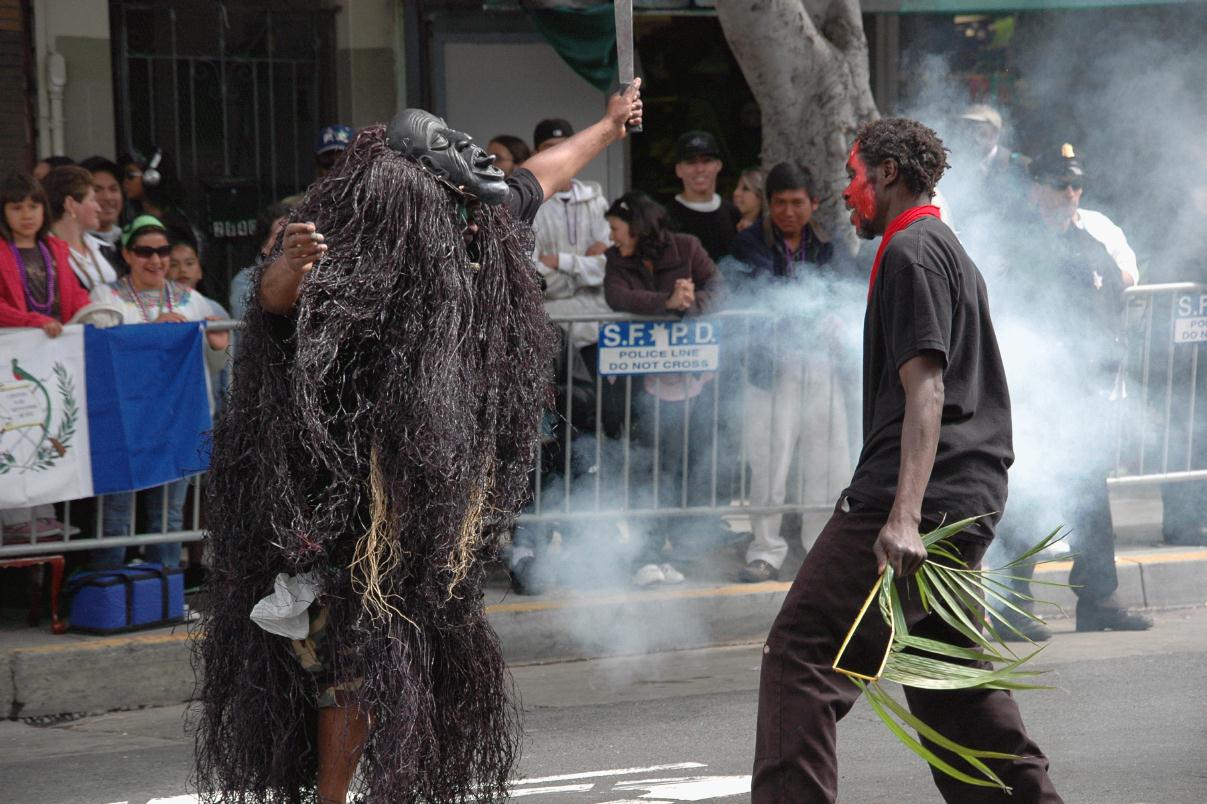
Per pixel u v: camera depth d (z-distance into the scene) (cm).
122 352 743
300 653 378
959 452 408
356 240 364
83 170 818
